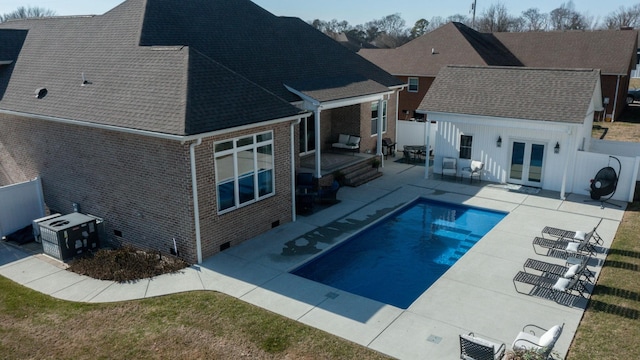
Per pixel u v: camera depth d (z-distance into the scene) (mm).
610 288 11758
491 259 13680
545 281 11797
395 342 9836
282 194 16266
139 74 15180
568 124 18125
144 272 13047
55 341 10172
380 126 23125
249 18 23062
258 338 10062
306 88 19562
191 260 13547
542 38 40875
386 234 16359
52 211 17172
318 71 22203
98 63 16938
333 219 17109
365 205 18594
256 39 21953
